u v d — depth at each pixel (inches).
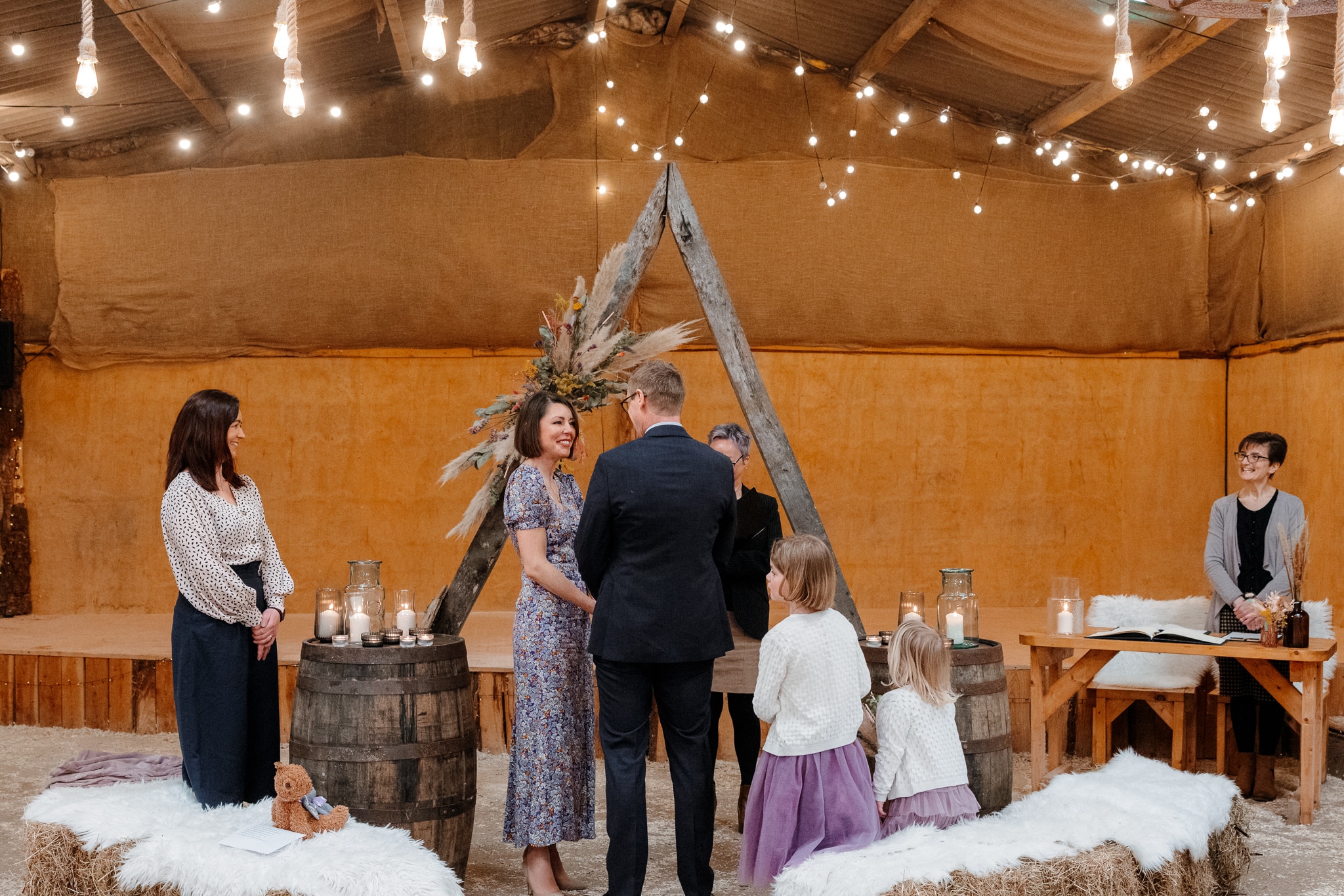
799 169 304.5
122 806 115.6
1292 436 288.4
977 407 313.9
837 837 110.9
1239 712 170.7
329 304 298.4
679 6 292.5
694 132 303.1
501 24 293.7
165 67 255.0
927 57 286.8
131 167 300.4
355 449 303.6
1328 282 276.2
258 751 126.3
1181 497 316.5
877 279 306.3
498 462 149.5
